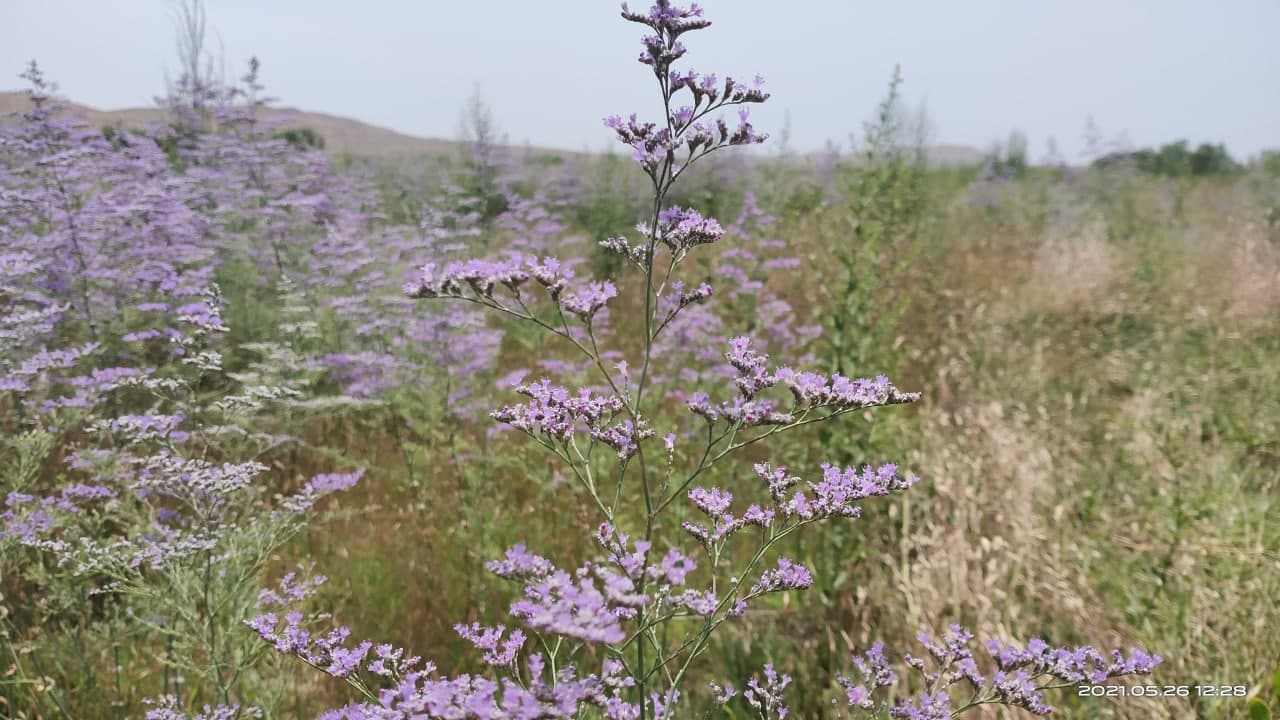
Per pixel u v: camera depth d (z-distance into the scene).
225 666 3.09
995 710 3.00
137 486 3.46
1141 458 5.16
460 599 4.32
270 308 7.75
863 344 4.93
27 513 3.55
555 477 4.99
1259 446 5.70
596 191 13.30
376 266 9.03
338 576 4.50
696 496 2.21
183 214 7.56
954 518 4.11
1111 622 3.63
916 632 3.37
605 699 1.80
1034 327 8.37
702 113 2.15
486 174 11.73
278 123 11.05
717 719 3.33
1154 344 7.75
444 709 1.66
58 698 3.14
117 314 6.39
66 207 6.56
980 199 16.69
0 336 4.89
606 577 1.77
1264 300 8.51
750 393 2.21
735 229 7.40
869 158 5.39
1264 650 3.33
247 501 4.01
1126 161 15.33
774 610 3.95
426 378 6.33
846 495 2.20
